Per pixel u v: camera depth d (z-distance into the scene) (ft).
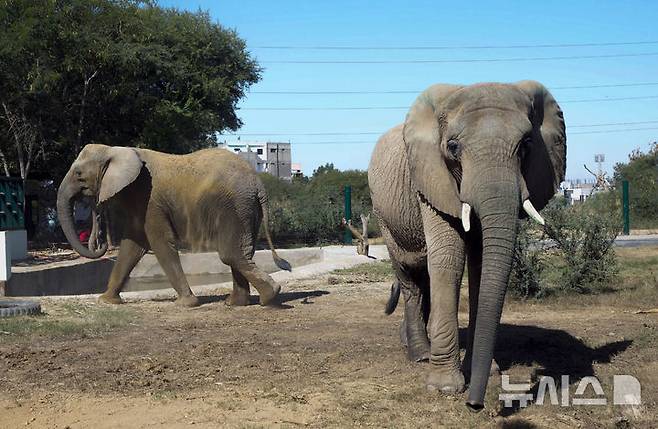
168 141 104.53
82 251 43.50
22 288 50.90
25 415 20.44
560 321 34.12
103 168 42.19
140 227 42.22
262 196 41.75
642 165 155.74
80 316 36.22
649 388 21.74
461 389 21.34
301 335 31.40
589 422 18.81
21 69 86.38
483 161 18.19
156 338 31.04
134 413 20.29
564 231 43.52
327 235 113.19
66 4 89.97
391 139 25.99
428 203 20.88
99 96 98.27
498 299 17.22
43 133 97.40
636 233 110.83
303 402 20.86
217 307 41.04
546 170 20.62
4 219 68.28
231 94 118.93
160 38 107.04
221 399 21.40
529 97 20.12
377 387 22.34
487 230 17.61
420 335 26.00
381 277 58.03
